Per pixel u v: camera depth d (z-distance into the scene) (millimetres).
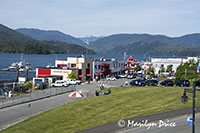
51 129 24891
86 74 82938
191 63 68938
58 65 87000
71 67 82938
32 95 49438
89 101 38188
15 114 33906
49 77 68625
